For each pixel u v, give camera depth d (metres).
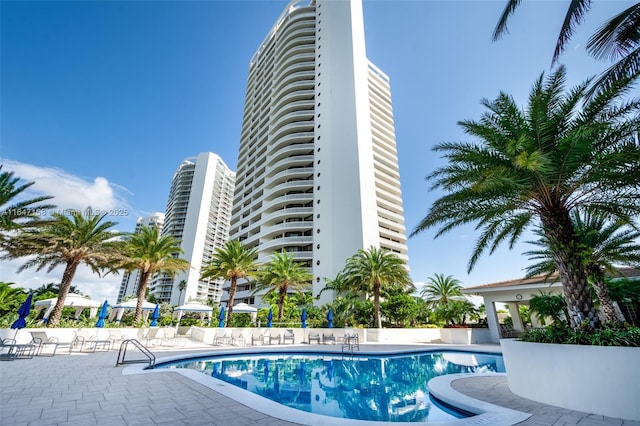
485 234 9.75
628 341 5.41
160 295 98.12
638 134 6.44
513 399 6.29
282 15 67.88
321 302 36.53
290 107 53.00
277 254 28.69
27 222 16.20
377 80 62.66
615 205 8.16
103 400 5.24
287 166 49.72
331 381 9.62
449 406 6.32
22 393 5.55
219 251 25.41
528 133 7.66
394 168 56.09
